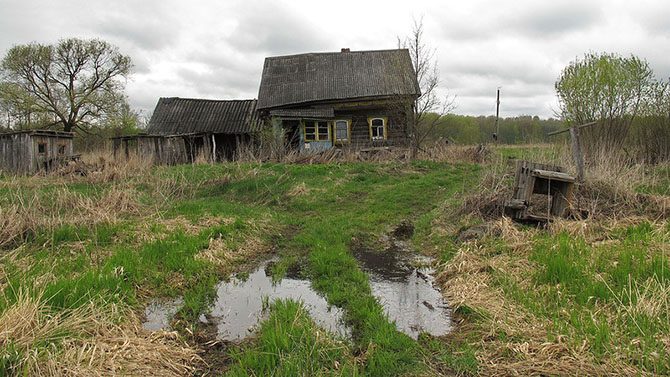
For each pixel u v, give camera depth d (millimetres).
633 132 15523
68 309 4168
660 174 12180
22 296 4094
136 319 4508
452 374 3613
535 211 8312
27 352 3264
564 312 4242
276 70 25234
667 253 5500
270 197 11867
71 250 6500
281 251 7625
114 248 6680
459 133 42781
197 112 24594
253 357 3779
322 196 11773
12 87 35469
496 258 6055
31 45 35594
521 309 4484
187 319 4781
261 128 21172
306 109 22469
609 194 8383
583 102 15414
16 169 16578
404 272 6410
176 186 12469
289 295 5551
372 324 4453
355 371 3496
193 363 3861
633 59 14875
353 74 23781
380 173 14578
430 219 9234
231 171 13961
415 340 4219
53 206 8602
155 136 20203
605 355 3500
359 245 7965
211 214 9078
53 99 37500
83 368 3299
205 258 6609
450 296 5297
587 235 6773
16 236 6734
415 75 21000
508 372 3520
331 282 5855
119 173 13102
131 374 3398
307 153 17203
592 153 11242
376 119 22281
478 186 9844
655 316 3916
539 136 14375
